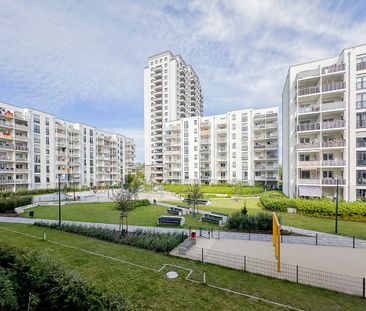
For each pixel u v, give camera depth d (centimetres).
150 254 1244
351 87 2708
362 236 1683
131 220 2264
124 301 541
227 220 2008
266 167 5350
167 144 6794
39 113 5375
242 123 5606
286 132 3872
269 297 822
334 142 2772
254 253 1316
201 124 6141
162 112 8425
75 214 2592
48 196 4559
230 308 742
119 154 8644
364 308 768
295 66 3297
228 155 5756
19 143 4956
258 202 3491
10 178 4750
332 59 3048
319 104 2941
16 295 582
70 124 6431
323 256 1281
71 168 6222
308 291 879
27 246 1353
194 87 9719
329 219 2225
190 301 778
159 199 4012
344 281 977
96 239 1527
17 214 2586
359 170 2627
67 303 532
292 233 1750
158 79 8631
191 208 2950
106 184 7506
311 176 3052
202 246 1436
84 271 1002
